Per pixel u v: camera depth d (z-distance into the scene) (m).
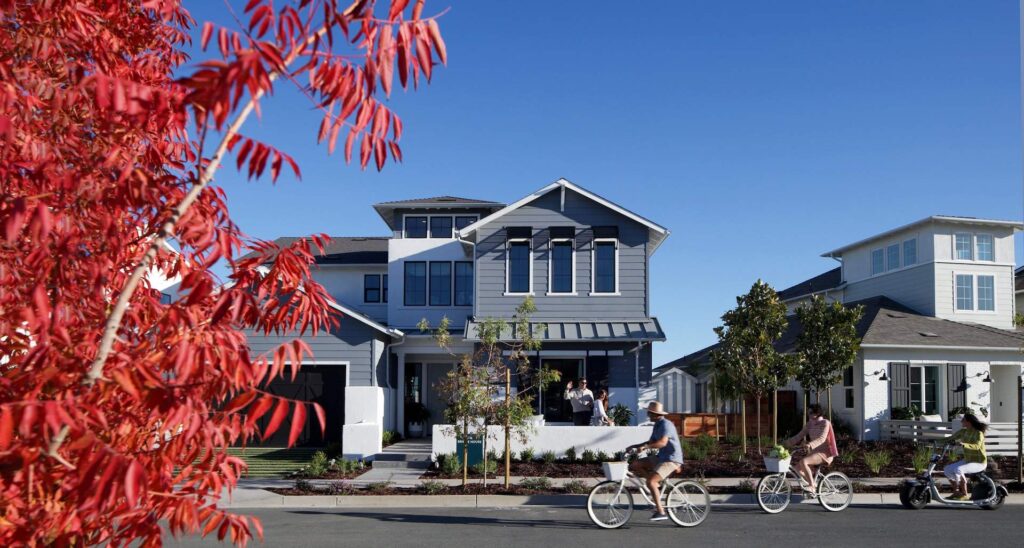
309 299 4.02
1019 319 22.14
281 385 23.59
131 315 3.56
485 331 17.14
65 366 2.71
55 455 2.62
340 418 23.45
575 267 25.59
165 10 3.73
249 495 15.60
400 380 26.58
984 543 11.12
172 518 3.23
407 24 3.03
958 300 28.98
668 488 12.80
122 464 2.46
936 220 28.94
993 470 18.14
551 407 24.69
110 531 3.23
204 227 3.22
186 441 3.10
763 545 10.95
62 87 3.77
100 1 3.92
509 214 25.88
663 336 24.08
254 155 2.92
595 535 11.72
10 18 3.57
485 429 16.86
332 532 11.95
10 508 2.74
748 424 25.73
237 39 2.99
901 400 25.70
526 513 13.98
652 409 12.50
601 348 24.58
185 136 4.26
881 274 32.31
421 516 13.59
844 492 14.36
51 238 3.15
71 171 3.22
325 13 2.95
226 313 3.07
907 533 11.84
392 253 29.25
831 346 21.92
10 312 3.11
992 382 27.77
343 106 3.01
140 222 3.65
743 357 21.38
